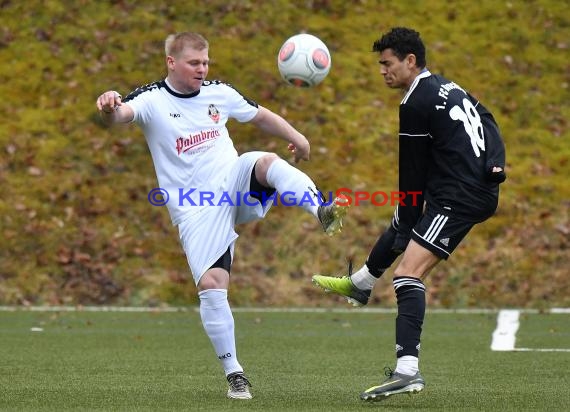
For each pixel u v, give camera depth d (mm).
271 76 56188
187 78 22891
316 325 39344
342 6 61562
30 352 32062
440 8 61844
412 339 21672
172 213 23312
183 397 23094
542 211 49094
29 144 52188
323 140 53031
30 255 46531
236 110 23859
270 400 22672
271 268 46531
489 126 22609
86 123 53688
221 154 23312
